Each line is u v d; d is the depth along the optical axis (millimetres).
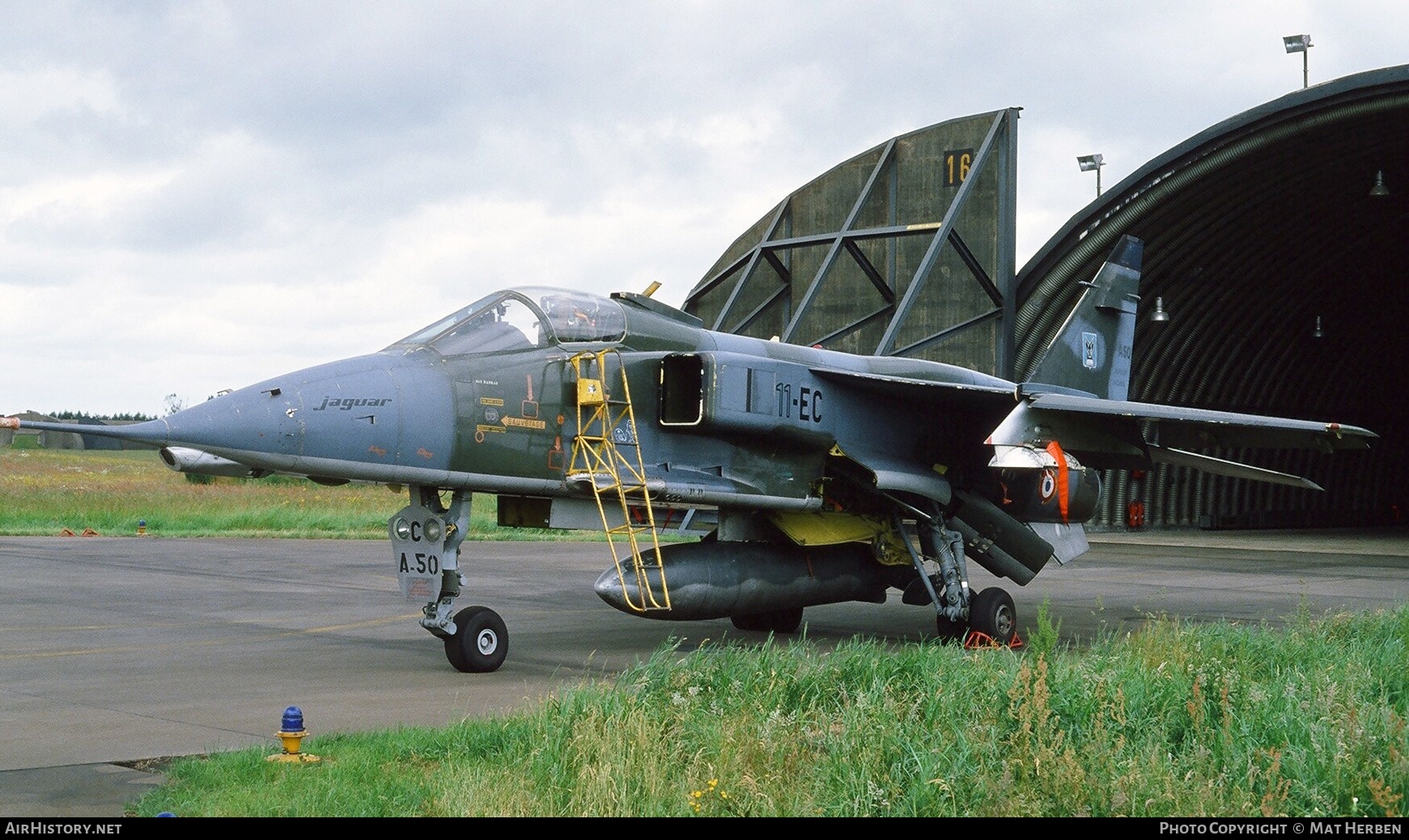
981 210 30516
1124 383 18688
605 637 13852
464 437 10828
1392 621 13023
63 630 13242
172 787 6371
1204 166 29812
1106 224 30922
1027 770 6477
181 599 16469
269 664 11211
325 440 10070
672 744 6902
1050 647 9336
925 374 14797
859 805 6066
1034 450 13023
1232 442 14367
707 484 12461
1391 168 31859
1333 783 6438
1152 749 6883
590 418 11750
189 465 10516
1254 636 11680
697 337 12953
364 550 25734
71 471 52312
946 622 14273
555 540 31938
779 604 13312
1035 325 31922
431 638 13289
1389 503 57906
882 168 31031
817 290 28875
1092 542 37031
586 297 12227
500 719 7664
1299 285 40656
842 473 13984
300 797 6090
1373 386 52375
